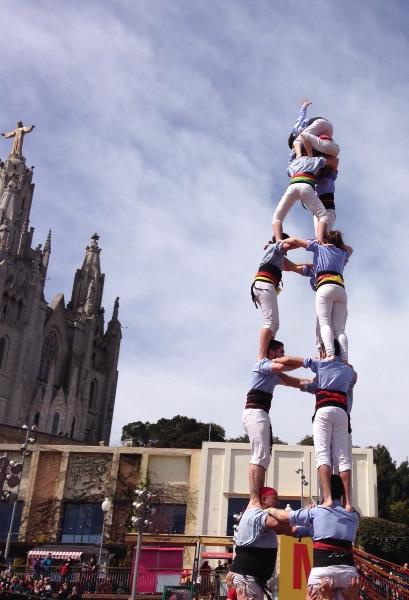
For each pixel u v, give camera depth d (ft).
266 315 30.73
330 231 32.86
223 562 139.33
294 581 35.55
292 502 148.46
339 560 23.98
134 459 170.30
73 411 387.14
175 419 414.21
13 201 392.47
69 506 169.68
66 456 173.78
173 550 112.98
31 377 366.63
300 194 33.81
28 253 393.50
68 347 406.21
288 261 33.47
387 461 296.71
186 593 86.84
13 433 249.75
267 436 27.73
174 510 161.79
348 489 26.71
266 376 28.81
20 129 425.28
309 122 36.42
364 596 43.11
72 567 108.99
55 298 410.11
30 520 167.73
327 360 28.66
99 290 447.01
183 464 167.22
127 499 166.30
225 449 159.84
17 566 112.16
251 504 26.30
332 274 31.45
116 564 149.79
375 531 149.69
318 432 27.66
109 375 434.30
